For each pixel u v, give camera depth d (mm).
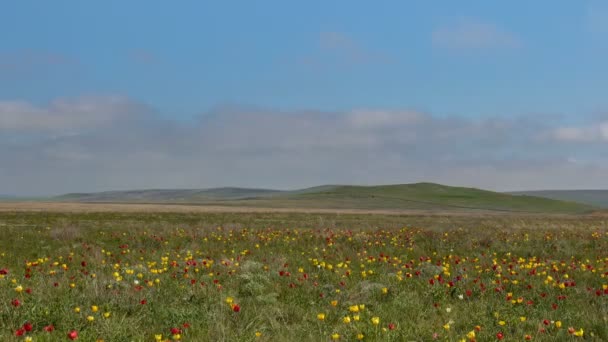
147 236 21781
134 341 6508
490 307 8805
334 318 8055
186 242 20156
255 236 21734
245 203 159500
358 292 9938
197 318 7754
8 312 7199
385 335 6898
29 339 5934
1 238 20938
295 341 6660
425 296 9828
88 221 36719
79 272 11664
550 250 18391
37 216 43031
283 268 12820
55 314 7434
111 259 14656
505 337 7051
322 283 11273
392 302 9219
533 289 10406
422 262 14156
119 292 9102
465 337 6883
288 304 9000
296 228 29406
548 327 7582
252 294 9734
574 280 11867
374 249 17953
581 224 37812
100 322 7023
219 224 31062
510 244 19719
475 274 12547
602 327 7453
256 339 6621
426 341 6910
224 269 12336
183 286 10055
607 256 16531
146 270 12023
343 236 22172
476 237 21938
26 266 12586
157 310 8141
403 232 24797
